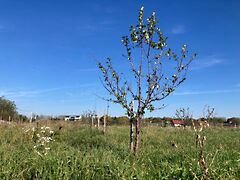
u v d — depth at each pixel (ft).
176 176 22.81
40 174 23.97
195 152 32.55
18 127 53.98
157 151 39.34
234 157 29.81
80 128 74.64
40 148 36.60
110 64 40.78
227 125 112.06
